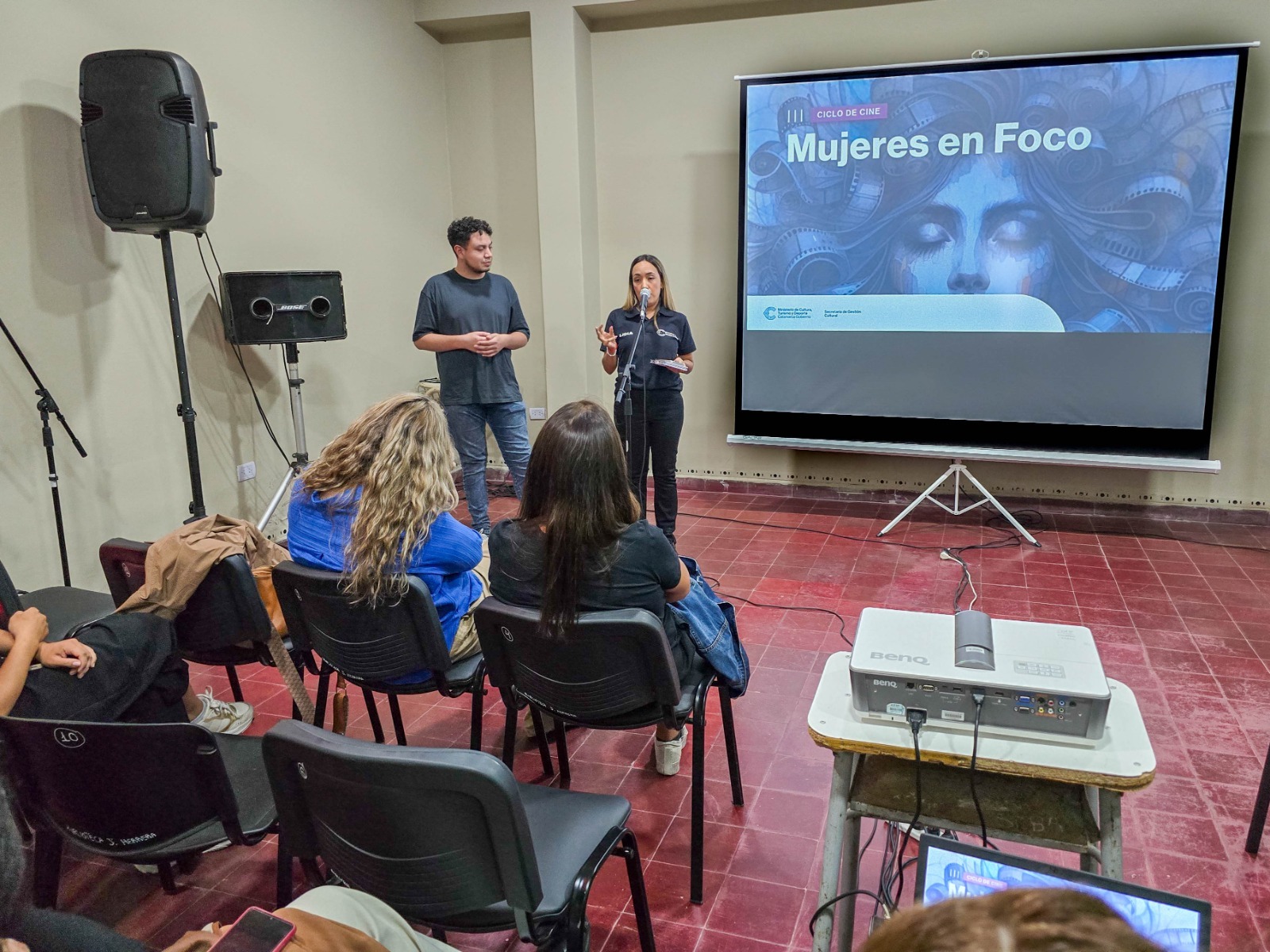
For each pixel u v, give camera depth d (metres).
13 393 3.03
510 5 4.93
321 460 2.03
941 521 4.61
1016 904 0.39
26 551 3.11
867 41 4.65
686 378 5.32
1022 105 4.19
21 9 3.00
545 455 1.74
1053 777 1.23
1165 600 3.49
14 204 3.01
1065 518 4.60
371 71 4.73
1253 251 4.24
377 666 2.02
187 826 1.50
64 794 1.48
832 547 4.22
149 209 3.08
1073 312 4.30
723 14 4.84
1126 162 4.11
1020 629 1.42
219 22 3.77
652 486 5.37
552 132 5.04
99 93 3.02
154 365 3.57
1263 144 4.14
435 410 2.02
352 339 4.72
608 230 5.29
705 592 2.06
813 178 4.57
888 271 4.54
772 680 2.90
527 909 1.23
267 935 0.81
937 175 4.38
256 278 3.70
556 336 5.29
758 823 2.17
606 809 1.55
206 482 3.87
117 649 1.83
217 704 2.54
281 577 2.03
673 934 1.80
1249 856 2.00
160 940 1.81
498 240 5.51
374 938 0.88
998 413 4.50
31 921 0.68
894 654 1.36
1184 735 2.51
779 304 4.75
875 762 1.50
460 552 2.04
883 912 1.62
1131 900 0.94
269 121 4.06
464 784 1.12
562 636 1.71
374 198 4.81
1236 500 4.48
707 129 5.00
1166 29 4.21
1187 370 4.20
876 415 4.70
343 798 1.22
